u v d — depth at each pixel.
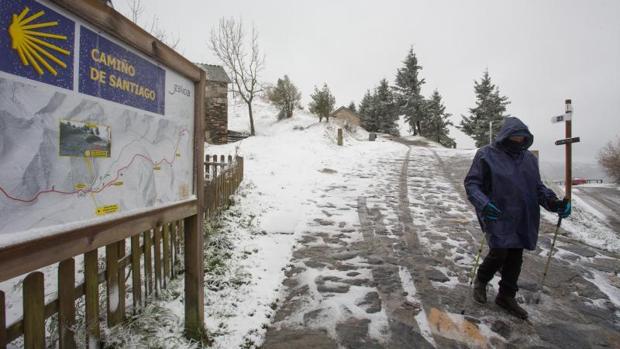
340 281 4.09
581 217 8.53
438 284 4.04
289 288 3.93
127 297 2.99
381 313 3.40
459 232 5.99
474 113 42.56
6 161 1.34
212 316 3.12
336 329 3.13
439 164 13.88
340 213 7.01
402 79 42.97
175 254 3.72
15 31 1.35
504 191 3.22
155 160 2.22
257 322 3.16
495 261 3.37
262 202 7.48
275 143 17.36
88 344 2.02
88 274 2.04
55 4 1.50
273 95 29.47
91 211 1.72
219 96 22.52
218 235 4.99
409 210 7.32
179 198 2.51
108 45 1.80
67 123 1.59
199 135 2.73
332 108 26.00
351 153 16.61
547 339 3.06
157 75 2.22
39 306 1.68
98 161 1.76
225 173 6.66
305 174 11.13
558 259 5.09
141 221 2.05
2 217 1.33
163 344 2.52
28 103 1.41
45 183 1.49
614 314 3.54
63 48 1.55
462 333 3.10
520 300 3.75
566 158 5.39
